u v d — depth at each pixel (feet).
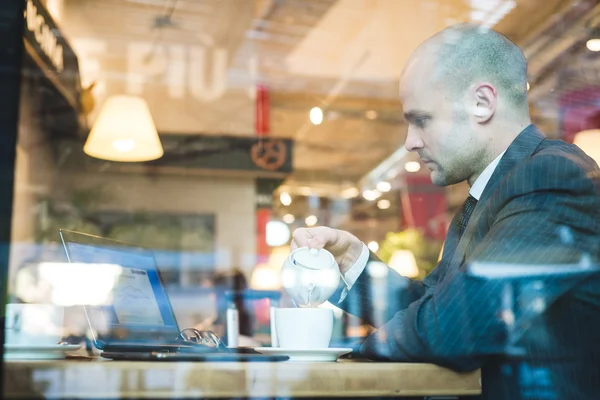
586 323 3.66
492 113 4.34
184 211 13.96
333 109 16.22
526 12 6.88
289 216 15.60
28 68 4.34
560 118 6.64
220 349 3.93
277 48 15.02
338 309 4.25
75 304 3.87
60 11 9.57
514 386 3.47
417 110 4.47
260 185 15.31
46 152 8.41
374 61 14.61
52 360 3.17
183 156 14.39
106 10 12.43
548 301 3.61
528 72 4.59
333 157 16.42
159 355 3.16
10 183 3.41
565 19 7.12
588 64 7.11
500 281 3.58
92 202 11.76
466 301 3.50
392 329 3.56
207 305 8.23
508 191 3.88
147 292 4.75
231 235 14.51
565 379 3.53
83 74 12.01
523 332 3.53
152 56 13.84
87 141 11.95
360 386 3.16
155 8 13.28
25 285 3.38
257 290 6.55
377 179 16.22
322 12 13.62
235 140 15.19
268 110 15.58
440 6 8.18
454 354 3.36
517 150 4.23
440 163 4.43
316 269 3.91
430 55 4.47
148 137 13.53
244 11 13.99
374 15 13.03
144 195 13.42
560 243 3.69
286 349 3.48
